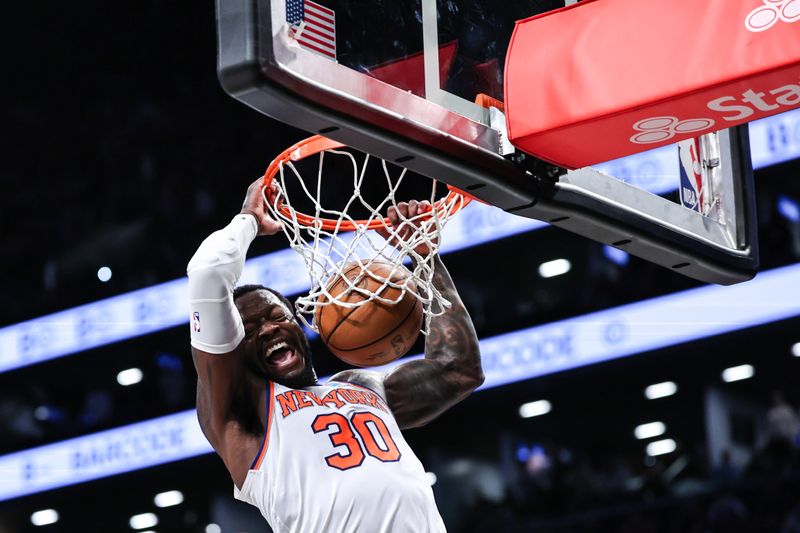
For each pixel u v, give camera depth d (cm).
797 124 859
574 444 1209
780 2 244
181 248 1152
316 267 315
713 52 250
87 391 1205
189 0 1021
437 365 329
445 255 1044
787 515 888
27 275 1197
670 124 266
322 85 244
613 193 309
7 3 999
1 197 1223
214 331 283
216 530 1240
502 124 289
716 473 995
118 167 1199
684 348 950
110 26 1047
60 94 1148
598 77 263
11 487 1148
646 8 263
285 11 241
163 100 1155
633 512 963
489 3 302
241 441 293
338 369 1069
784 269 895
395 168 869
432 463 1227
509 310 1095
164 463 1098
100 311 1127
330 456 288
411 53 271
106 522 1276
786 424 965
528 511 1048
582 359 953
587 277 1041
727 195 350
